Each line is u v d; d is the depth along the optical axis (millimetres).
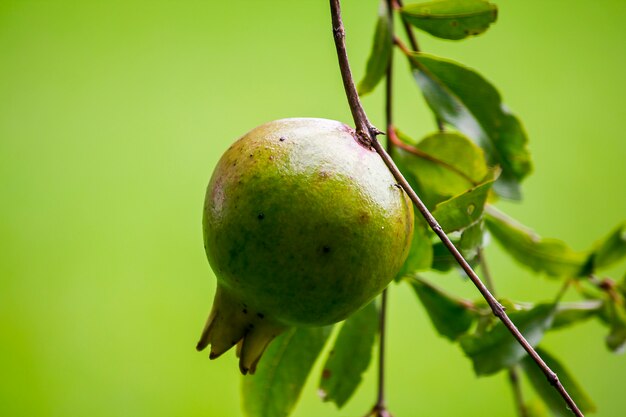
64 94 5812
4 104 5742
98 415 4789
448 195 2939
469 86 3018
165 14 6074
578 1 6148
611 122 5812
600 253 3275
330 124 2229
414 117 5465
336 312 2166
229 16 6062
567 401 2070
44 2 6070
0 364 4852
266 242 2070
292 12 6016
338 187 2084
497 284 5078
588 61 5965
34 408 4801
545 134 5773
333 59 5785
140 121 5770
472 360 2896
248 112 5777
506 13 6059
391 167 2189
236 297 2219
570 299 5047
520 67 5949
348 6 5898
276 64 5898
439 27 2971
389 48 2965
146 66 5930
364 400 4949
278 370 2943
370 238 2105
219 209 2133
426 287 3123
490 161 3090
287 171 2084
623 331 3281
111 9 6086
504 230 3352
